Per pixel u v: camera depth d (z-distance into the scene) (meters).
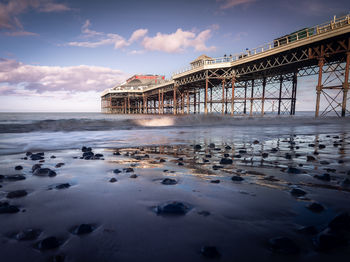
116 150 4.62
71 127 12.02
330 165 3.10
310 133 8.79
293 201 1.70
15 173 2.67
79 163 3.27
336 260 0.92
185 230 1.21
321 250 1.00
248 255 0.96
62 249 1.03
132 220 1.35
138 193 1.89
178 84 46.38
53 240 1.07
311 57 22.97
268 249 1.02
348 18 18.83
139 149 4.75
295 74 37.03
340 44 20.77
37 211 1.50
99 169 2.86
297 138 6.94
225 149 4.66
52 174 2.53
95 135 7.92
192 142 5.95
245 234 1.17
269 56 26.69
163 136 7.59
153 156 3.86
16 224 1.30
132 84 89.00
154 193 1.88
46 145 5.34
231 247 1.03
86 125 13.33
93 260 0.93
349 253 0.98
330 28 20.55
